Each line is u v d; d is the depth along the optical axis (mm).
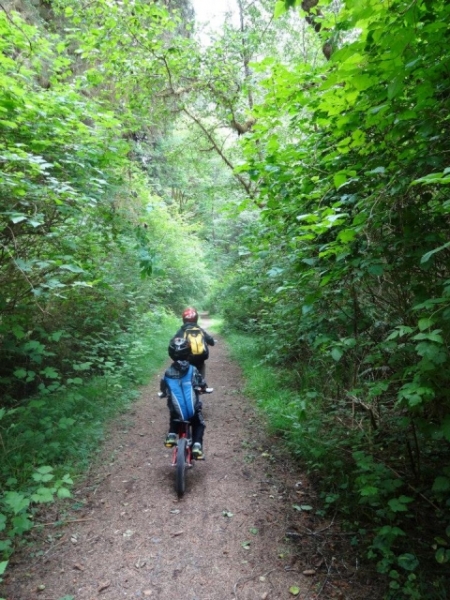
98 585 2699
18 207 3812
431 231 2543
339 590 2604
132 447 4930
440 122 2338
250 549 3035
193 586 2684
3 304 4402
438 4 1918
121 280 9086
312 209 3424
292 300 4797
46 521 3391
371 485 3094
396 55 1897
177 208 19531
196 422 4207
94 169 4281
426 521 3062
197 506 3631
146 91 9047
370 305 3531
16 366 5469
